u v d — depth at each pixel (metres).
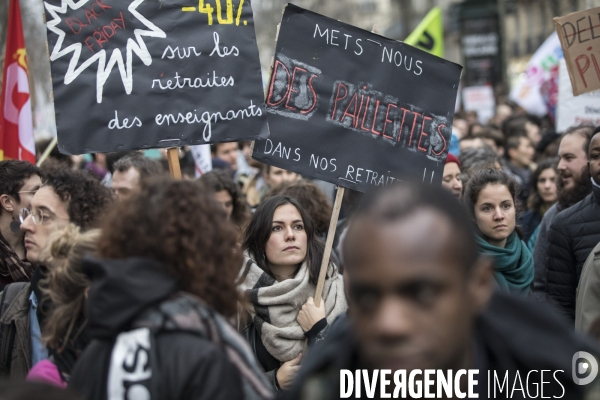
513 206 4.34
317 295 3.85
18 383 1.45
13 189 4.14
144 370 1.96
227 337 2.07
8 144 5.20
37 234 3.45
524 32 36.66
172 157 4.05
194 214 2.13
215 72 4.10
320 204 5.32
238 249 2.25
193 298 2.07
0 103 5.22
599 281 3.77
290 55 4.24
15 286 3.37
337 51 4.32
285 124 4.23
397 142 4.45
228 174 5.54
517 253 4.33
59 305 2.64
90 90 3.95
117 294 1.99
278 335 3.76
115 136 3.97
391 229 1.41
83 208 3.47
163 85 4.04
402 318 1.39
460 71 4.62
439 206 1.45
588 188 5.08
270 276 3.94
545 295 4.76
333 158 4.29
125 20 4.00
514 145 8.53
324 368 1.69
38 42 18.16
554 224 4.66
